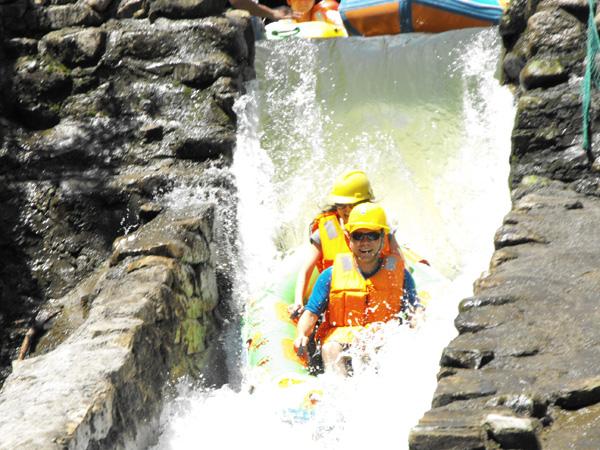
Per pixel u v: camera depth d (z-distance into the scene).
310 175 39.34
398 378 27.83
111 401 24.12
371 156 39.53
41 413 22.56
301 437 27.36
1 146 39.50
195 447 27.55
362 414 26.86
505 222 29.52
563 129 33.03
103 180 38.38
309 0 55.53
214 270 35.31
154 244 32.25
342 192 32.78
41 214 38.19
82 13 41.81
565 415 19.39
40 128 40.44
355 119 40.78
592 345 21.55
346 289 29.83
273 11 50.12
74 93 40.62
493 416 18.84
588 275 25.12
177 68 40.25
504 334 22.42
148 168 38.75
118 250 32.53
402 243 35.66
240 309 35.88
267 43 43.53
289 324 32.28
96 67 40.78
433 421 19.36
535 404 19.56
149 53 40.75
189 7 41.25
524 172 33.44
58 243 37.84
